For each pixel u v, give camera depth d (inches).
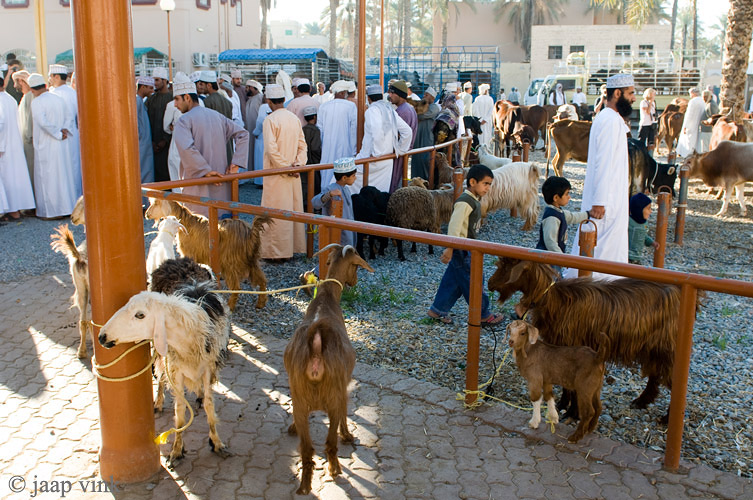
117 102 132.0
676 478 144.4
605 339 149.0
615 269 143.6
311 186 323.9
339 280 165.9
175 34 1211.2
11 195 403.2
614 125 219.9
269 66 1224.8
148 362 144.1
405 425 168.9
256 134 517.3
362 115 387.9
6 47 1248.2
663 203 276.7
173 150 428.1
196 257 245.6
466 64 1718.8
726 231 401.4
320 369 132.8
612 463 151.2
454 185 366.3
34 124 401.7
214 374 156.2
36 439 160.6
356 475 147.3
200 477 147.1
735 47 588.4
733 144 437.7
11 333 228.5
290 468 151.0
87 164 134.1
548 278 166.1
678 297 163.2
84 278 203.2
